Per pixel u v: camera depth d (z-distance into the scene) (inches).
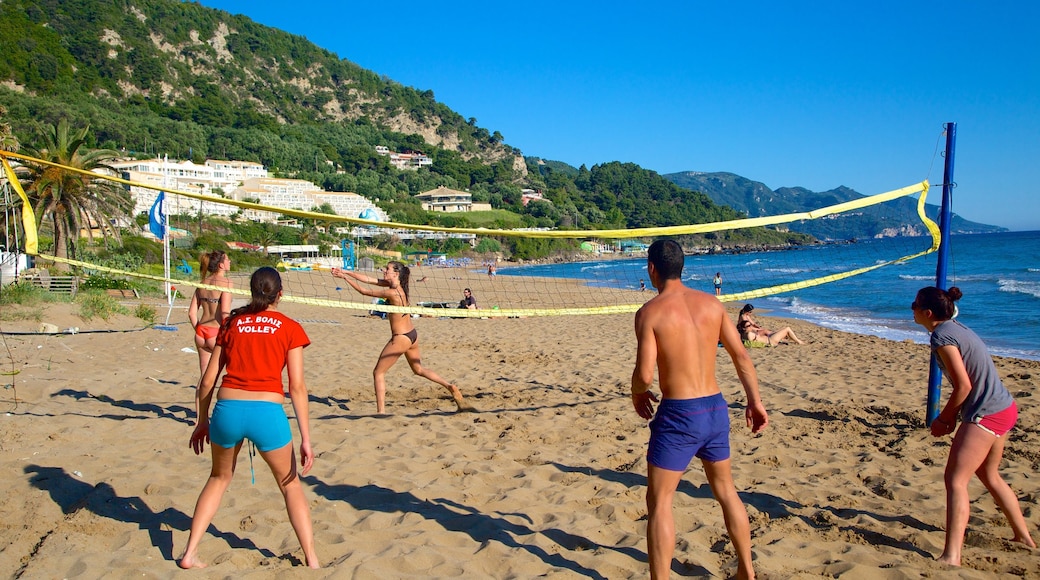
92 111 4047.7
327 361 381.1
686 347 111.1
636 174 7091.5
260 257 1544.0
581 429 228.5
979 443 127.5
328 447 201.9
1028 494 162.6
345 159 5620.1
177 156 4074.8
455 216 4254.4
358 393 287.4
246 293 210.4
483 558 129.4
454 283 1544.0
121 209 1018.7
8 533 133.1
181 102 5639.8
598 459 195.2
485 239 3260.3
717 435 110.7
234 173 3732.8
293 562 124.0
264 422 115.9
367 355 405.1
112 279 796.6
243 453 187.2
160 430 210.1
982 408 128.0
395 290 238.4
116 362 334.0
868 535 140.3
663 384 112.3
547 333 555.2
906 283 1280.8
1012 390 305.4
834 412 254.4
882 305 960.9
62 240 874.1
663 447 109.7
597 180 6973.4
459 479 177.2
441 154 6776.6
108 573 116.6
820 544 136.5
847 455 199.2
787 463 193.2
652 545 109.3
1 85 3796.8
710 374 113.0
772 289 230.7
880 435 220.8
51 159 837.2
